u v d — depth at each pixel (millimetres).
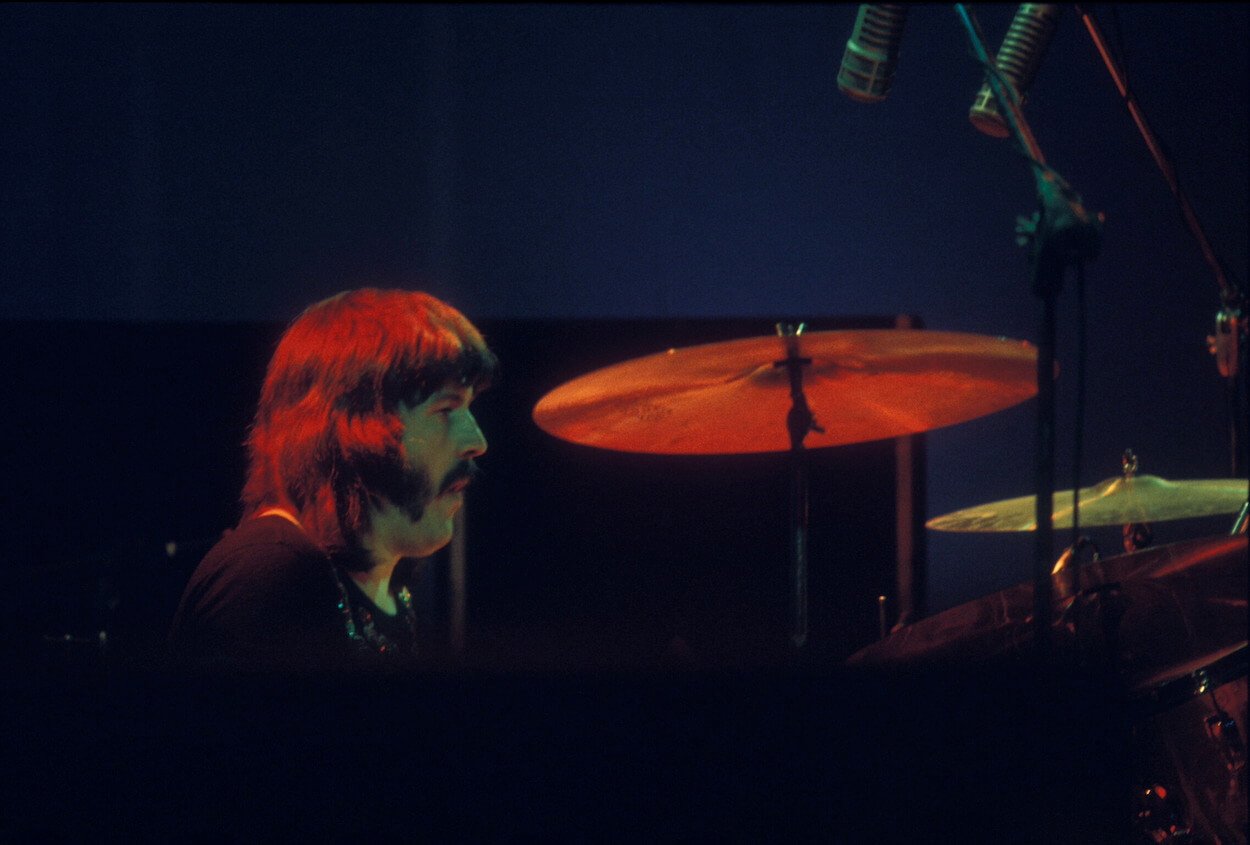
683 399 3902
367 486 3447
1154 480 4566
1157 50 7637
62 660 2219
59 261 8289
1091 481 7727
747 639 6668
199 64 8359
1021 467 7812
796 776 1923
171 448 6934
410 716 2018
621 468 6859
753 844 1924
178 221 8359
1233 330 3941
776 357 3689
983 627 2861
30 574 6074
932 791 1922
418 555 3623
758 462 6773
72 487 6891
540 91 8344
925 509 6715
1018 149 2438
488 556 6875
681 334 6844
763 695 1930
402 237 8367
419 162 8367
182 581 6633
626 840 1958
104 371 6941
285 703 2047
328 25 8375
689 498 6816
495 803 1984
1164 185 7637
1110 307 7711
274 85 8383
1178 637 2924
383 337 3475
